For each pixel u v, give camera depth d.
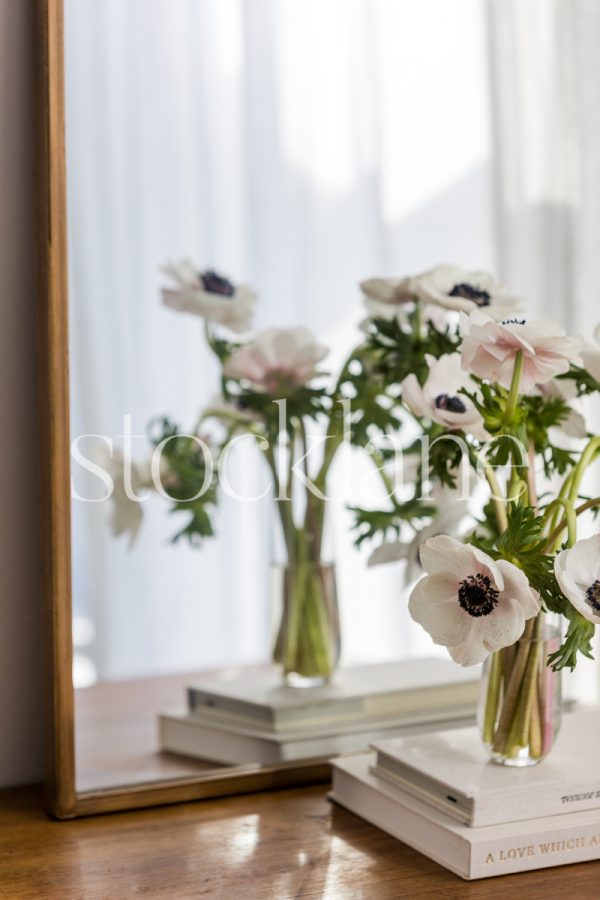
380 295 1.42
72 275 1.34
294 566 1.39
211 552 1.43
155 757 1.19
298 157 1.47
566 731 1.13
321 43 1.46
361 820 1.07
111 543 1.38
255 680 1.37
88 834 1.04
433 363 1.06
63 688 1.07
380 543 1.42
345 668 1.39
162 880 0.92
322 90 1.46
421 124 1.47
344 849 0.99
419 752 1.05
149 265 1.39
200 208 1.42
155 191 1.39
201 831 1.04
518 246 1.47
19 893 0.90
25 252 1.13
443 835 0.95
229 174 1.44
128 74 1.35
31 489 1.14
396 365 1.42
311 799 1.14
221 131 1.42
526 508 0.95
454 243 1.48
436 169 1.47
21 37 1.11
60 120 1.07
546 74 1.47
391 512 1.43
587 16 1.48
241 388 1.44
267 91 1.44
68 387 1.07
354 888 0.91
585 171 1.48
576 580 0.90
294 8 1.44
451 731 1.12
